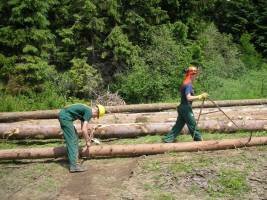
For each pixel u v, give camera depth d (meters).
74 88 17.02
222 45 24.50
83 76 16.83
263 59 26.92
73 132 8.58
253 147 9.22
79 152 8.98
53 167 8.74
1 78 16.05
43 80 16.14
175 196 7.02
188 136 10.22
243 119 10.84
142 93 17.19
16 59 15.90
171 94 18.06
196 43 22.58
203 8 24.34
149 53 18.44
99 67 18.08
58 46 18.59
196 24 23.91
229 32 28.19
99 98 16.59
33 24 15.88
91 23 17.28
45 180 8.07
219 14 28.50
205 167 8.09
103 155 9.03
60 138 10.55
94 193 7.36
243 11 27.78
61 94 16.56
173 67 18.34
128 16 18.23
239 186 7.21
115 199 7.05
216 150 9.12
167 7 22.69
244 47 26.59
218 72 22.00
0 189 7.75
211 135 10.27
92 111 8.72
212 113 11.93
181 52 19.44
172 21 23.20
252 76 22.98
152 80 17.31
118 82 17.69
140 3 18.83
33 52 15.81
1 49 16.52
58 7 18.55
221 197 6.90
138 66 17.44
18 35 15.68
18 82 15.72
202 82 19.06
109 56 18.33
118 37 17.44
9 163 9.13
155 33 19.39
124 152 9.00
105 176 8.10
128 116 11.78
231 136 10.18
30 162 9.13
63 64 18.53
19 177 8.28
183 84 9.25
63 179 8.09
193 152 9.06
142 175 7.99
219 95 18.30
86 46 17.94
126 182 7.71
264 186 7.21
